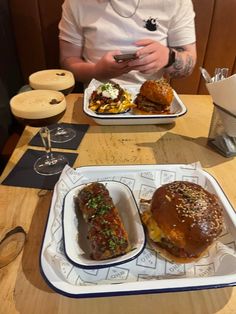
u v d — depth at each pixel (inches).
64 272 20.0
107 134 38.9
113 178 29.2
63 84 39.3
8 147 54.3
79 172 28.9
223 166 33.4
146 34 56.0
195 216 21.8
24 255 22.7
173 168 29.7
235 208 27.4
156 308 19.8
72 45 58.9
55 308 19.4
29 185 29.8
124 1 54.0
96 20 55.2
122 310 19.6
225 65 73.4
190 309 19.8
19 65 70.9
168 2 54.9
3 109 54.6
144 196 27.5
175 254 22.2
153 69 49.1
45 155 34.5
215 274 21.2
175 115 39.8
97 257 21.1
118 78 56.1
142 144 37.0
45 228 22.9
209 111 44.8
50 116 30.6
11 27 66.2
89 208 23.9
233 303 20.2
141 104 42.3
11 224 25.4
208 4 65.3
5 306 19.4
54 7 64.6
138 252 21.4
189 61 55.8
